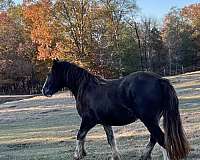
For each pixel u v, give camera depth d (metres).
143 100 7.97
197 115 17.23
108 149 11.27
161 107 7.99
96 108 8.70
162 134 7.93
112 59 41.09
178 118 7.89
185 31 81.75
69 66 9.58
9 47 59.66
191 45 79.44
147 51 76.38
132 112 8.23
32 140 15.09
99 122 8.84
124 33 45.28
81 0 38.28
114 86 8.52
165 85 8.02
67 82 9.55
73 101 31.03
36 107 29.80
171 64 78.12
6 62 58.72
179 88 31.92
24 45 58.50
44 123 21.05
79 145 9.17
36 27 39.47
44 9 38.31
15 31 60.34
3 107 32.25
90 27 38.75
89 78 9.09
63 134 16.17
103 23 40.03
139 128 15.14
